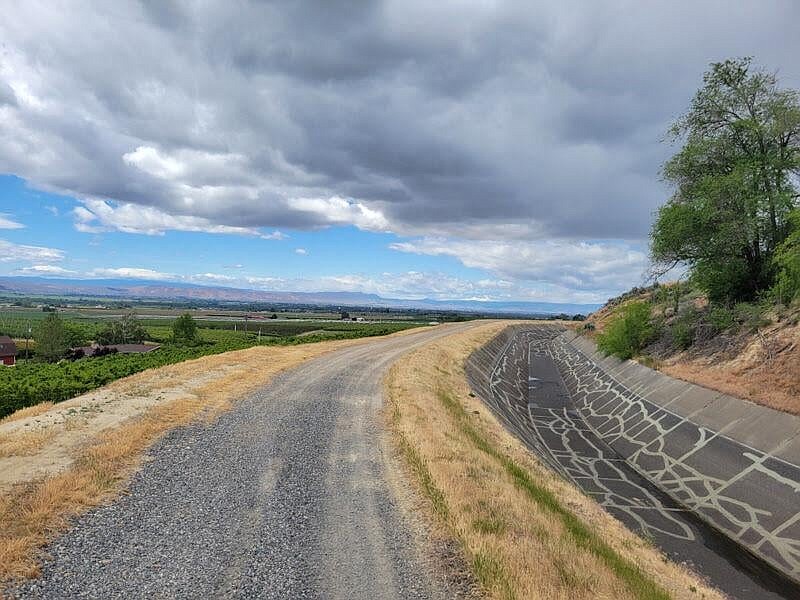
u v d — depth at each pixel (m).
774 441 15.78
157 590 6.15
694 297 36.78
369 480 10.77
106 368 25.61
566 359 55.25
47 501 8.09
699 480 16.52
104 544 7.16
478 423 19.22
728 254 26.27
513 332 86.88
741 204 24.09
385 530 8.37
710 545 13.14
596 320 71.25
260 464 11.27
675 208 25.94
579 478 18.23
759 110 24.80
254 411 16.53
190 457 11.35
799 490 13.45
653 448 20.20
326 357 34.34
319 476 10.80
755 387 19.11
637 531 13.65
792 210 22.16
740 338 24.23
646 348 33.91
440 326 86.69
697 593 9.63
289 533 8.02
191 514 8.42
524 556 7.69
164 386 19.09
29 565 6.36
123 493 9.01
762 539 12.91
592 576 7.63
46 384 19.06
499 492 10.75
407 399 19.67
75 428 12.52
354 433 14.59
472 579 6.94
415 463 11.91
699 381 22.38
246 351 34.56
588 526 11.09
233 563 6.95
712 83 25.61
